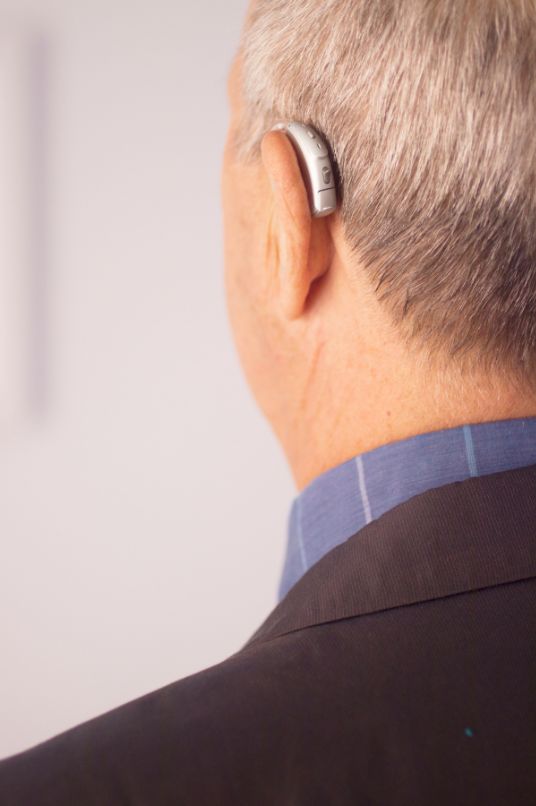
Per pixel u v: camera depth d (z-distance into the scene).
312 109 0.50
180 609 1.96
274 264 0.57
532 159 0.45
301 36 0.50
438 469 0.49
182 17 1.77
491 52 0.44
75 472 1.91
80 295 1.84
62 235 1.82
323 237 0.50
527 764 0.39
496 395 0.49
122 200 1.82
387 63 0.46
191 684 0.42
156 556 1.94
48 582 1.95
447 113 0.45
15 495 1.91
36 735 1.99
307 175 0.49
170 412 1.89
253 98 0.54
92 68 1.78
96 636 1.96
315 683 0.41
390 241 0.48
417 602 0.43
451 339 0.48
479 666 0.41
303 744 0.39
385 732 0.40
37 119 1.78
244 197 0.58
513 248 0.46
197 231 1.83
